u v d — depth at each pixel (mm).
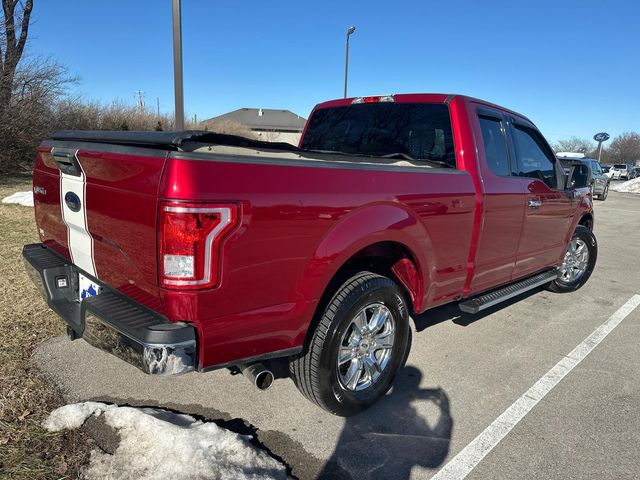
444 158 3713
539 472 2596
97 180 2469
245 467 2443
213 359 2252
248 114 72562
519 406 3232
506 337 4406
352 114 4438
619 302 5605
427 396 3318
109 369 3398
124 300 2482
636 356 4086
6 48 15656
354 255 2951
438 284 3391
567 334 4535
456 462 2646
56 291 3020
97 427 2680
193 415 2959
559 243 5082
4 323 3922
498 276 4094
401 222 2912
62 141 2896
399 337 3178
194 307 2115
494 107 4039
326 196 2496
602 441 2883
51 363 3416
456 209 3359
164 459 2416
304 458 2631
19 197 9703
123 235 2326
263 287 2312
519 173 4242
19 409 2852
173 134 2148
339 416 3010
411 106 3998
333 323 2709
